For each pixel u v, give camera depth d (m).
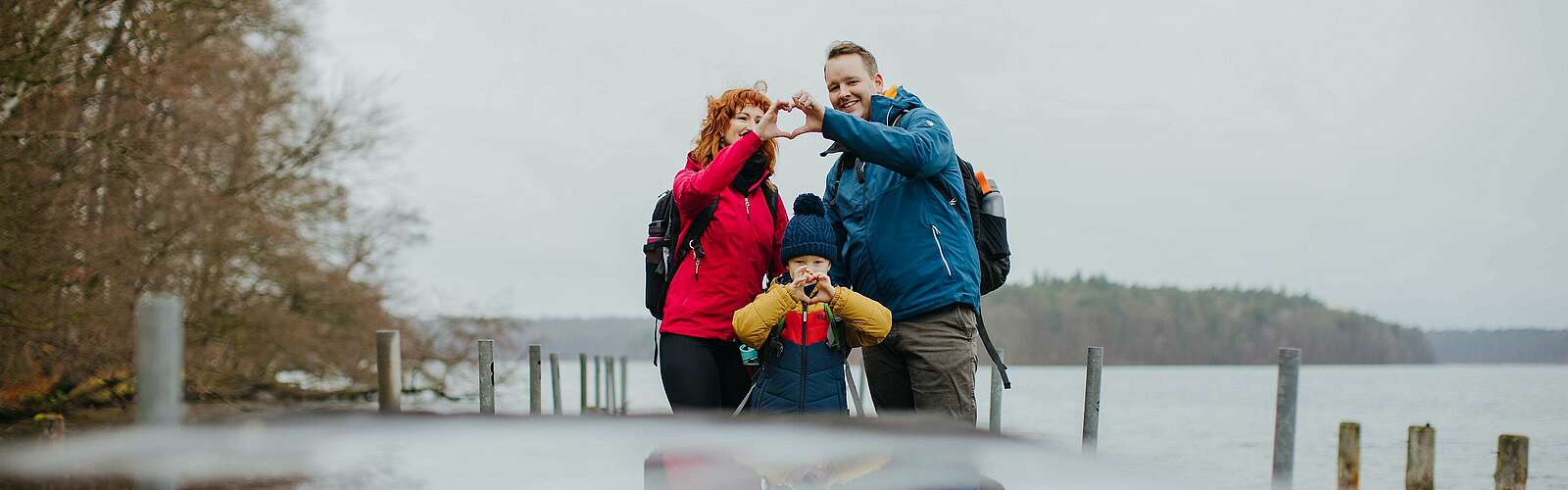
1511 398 59.50
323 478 1.54
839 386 5.04
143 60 20.89
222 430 1.71
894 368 5.41
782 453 1.74
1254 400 59.09
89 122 20.31
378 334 7.09
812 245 5.03
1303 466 27.56
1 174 18.67
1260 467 23.38
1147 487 1.71
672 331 5.41
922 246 5.20
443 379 29.16
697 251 5.36
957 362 5.20
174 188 21.89
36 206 19.09
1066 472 1.73
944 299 5.16
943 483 1.66
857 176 5.45
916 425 1.99
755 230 5.44
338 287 25.91
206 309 23.59
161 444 1.46
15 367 19.80
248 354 24.39
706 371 5.38
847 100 5.54
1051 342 80.62
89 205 21.20
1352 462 17.41
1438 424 39.84
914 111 5.27
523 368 30.55
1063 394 61.41
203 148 22.89
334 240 26.30
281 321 24.22
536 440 1.79
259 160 24.52
